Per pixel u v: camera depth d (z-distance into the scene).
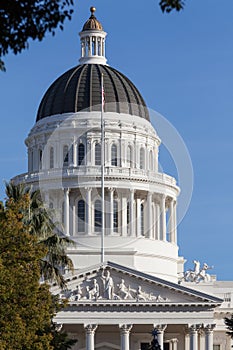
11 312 105.94
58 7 51.00
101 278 192.25
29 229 115.19
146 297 192.25
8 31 50.84
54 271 123.81
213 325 191.88
